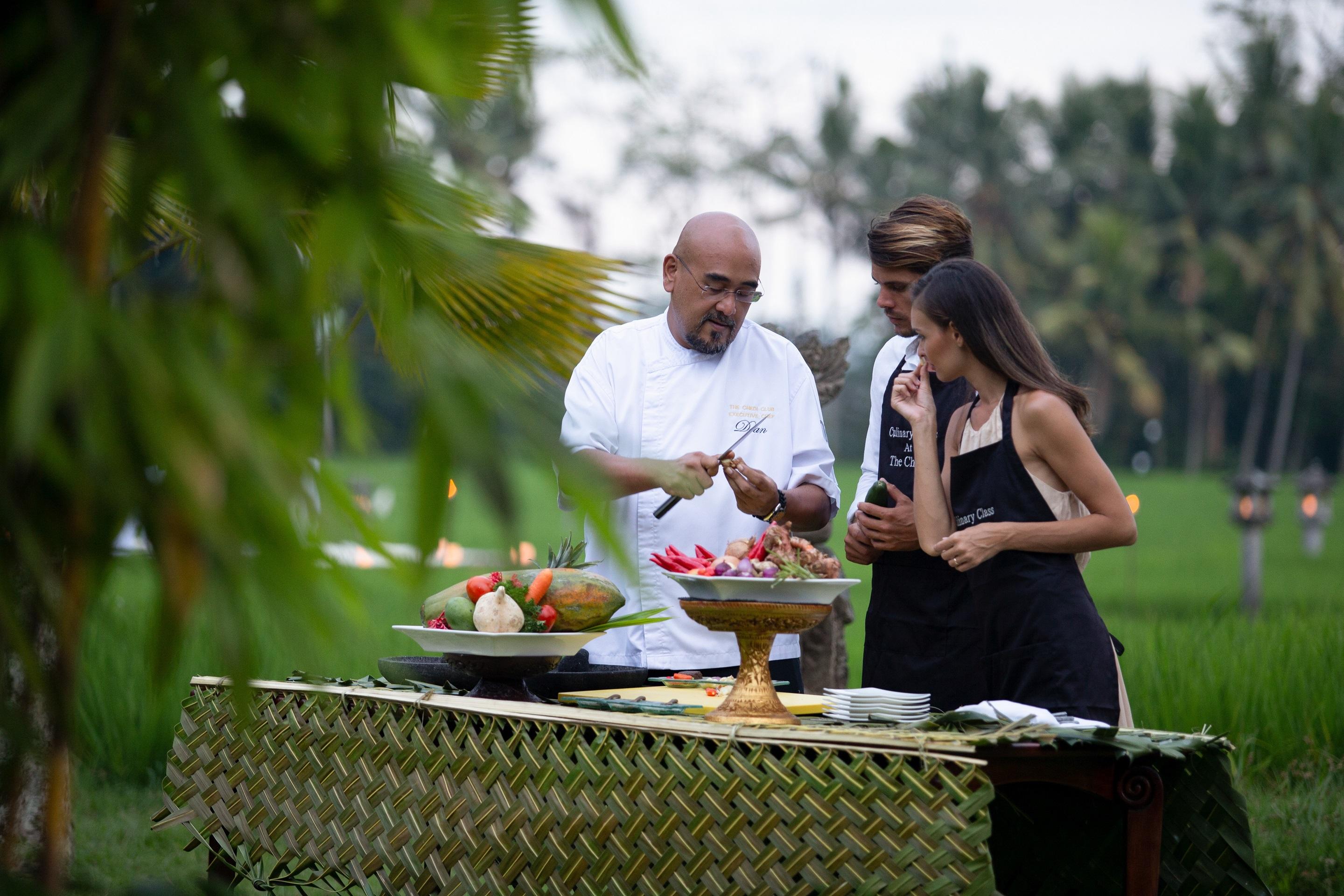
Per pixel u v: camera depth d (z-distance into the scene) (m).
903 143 77.19
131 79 1.54
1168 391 80.88
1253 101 68.50
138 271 1.54
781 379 4.75
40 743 1.92
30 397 1.29
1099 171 76.56
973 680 4.12
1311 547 28.19
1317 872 5.31
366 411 1.54
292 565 1.45
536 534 19.09
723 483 4.57
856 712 3.12
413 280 2.08
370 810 3.45
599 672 4.01
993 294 3.64
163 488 1.44
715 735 2.82
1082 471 3.47
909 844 2.48
